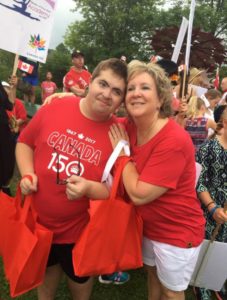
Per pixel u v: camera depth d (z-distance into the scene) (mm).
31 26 3836
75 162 2070
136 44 36156
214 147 2857
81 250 1945
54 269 2492
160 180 1971
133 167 2061
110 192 2090
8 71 27219
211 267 2627
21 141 2273
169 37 6238
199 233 2238
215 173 2879
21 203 2213
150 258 2375
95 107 2006
